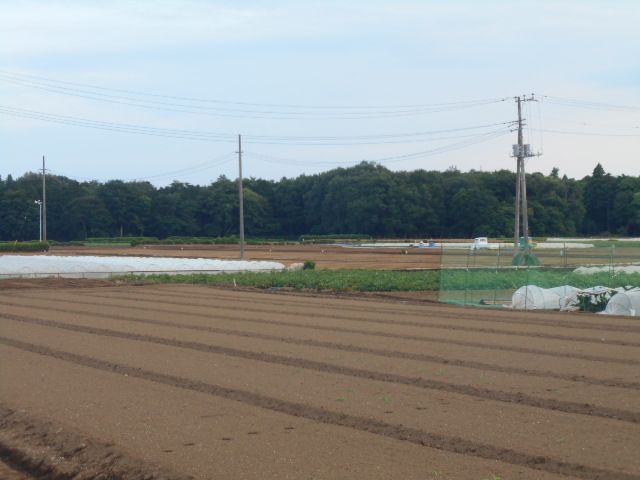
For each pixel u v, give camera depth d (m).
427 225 127.31
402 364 15.80
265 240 126.75
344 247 92.81
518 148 54.62
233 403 12.22
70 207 136.50
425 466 8.84
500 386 13.43
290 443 9.87
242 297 34.00
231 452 9.51
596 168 127.06
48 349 18.06
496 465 8.86
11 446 10.43
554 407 11.80
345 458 9.19
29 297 33.53
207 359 16.56
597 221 124.44
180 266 49.97
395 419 11.02
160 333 21.03
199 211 139.38
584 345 18.67
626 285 31.59
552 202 118.19
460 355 17.03
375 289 38.00
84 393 13.07
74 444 10.17
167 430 10.59
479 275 35.28
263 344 18.81
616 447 9.53
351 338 19.94
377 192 127.06
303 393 12.88
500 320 24.39
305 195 143.38
